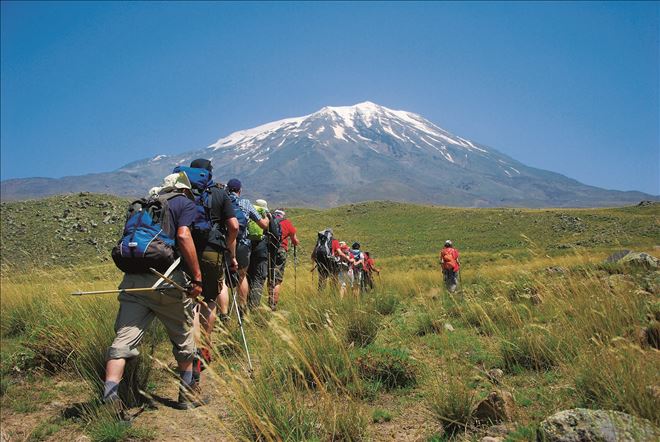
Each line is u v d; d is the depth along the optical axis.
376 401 4.95
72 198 85.94
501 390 4.55
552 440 3.46
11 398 5.74
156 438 4.45
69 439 4.64
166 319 5.14
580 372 4.55
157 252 4.93
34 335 6.99
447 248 14.59
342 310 7.33
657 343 5.20
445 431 4.23
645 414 3.65
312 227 138.12
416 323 7.95
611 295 6.32
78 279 10.79
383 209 154.75
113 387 4.71
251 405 4.19
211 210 6.24
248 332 7.07
